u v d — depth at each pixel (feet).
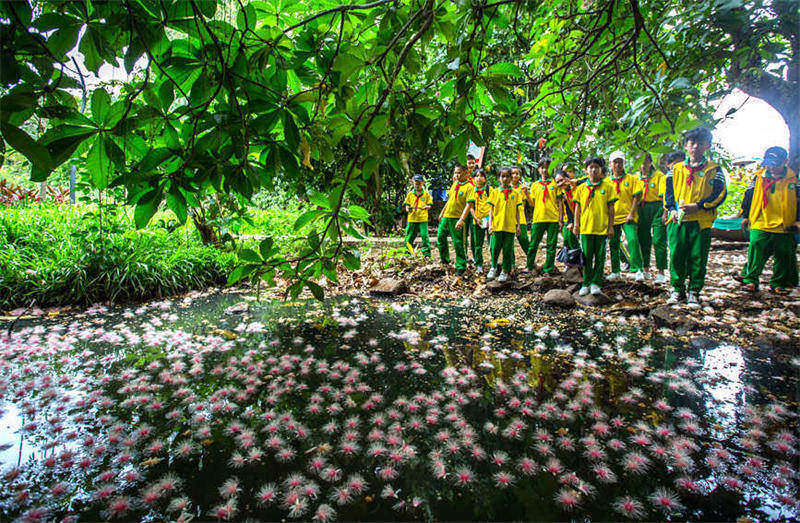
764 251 15.55
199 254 19.66
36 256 16.61
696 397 8.52
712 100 5.89
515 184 18.86
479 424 7.68
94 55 3.73
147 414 7.95
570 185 18.49
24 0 3.32
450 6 4.61
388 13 4.33
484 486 6.09
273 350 11.30
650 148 5.50
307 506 5.69
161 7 3.68
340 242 5.86
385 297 17.65
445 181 33.40
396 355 10.97
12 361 10.40
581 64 7.29
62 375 9.57
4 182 26.84
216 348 11.43
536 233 19.72
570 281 18.38
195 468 6.46
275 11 4.76
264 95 4.11
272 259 5.61
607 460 6.64
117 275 16.24
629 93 6.81
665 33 6.09
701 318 13.32
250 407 8.26
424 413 8.04
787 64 5.50
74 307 15.56
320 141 4.65
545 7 6.89
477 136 4.73
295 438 7.25
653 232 18.43
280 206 36.04
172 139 4.15
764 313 13.56
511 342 11.94
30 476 6.18
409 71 4.64
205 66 3.98
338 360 10.62
